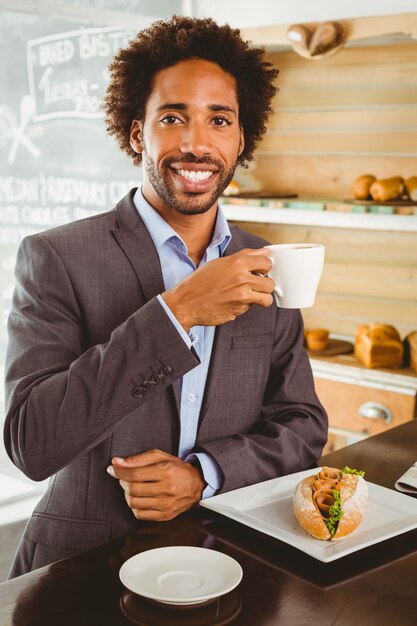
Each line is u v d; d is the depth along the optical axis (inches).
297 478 49.1
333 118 114.9
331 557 38.0
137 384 45.5
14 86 104.1
